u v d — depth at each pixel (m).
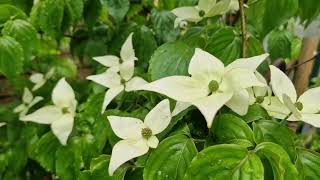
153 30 0.45
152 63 0.29
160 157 0.23
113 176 0.25
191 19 0.33
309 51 0.40
